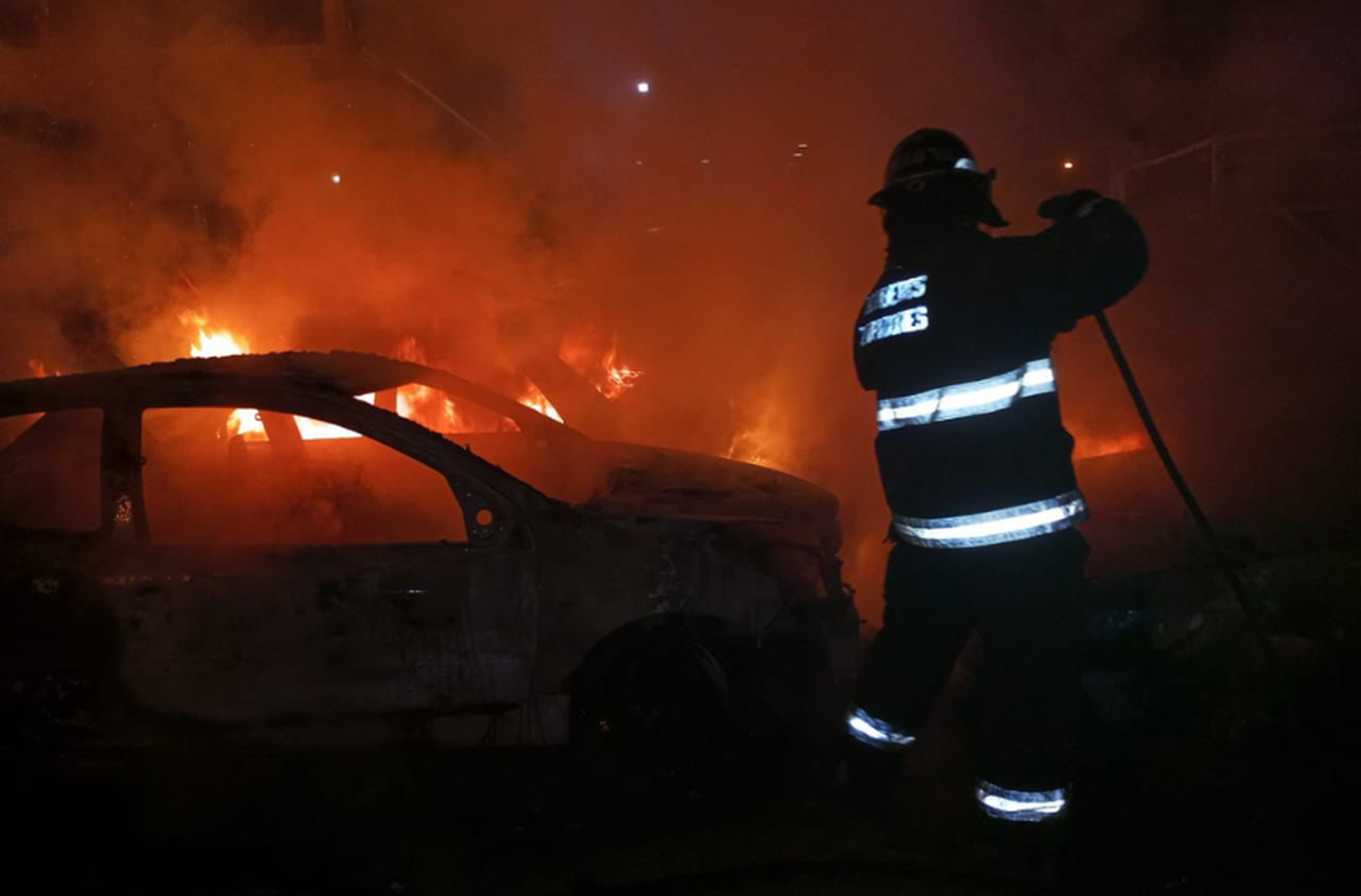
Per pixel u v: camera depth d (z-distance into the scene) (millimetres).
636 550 4332
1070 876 3697
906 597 3619
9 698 4051
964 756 4648
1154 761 4430
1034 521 3385
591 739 4477
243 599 4145
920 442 3488
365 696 4184
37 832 4113
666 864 3914
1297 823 3957
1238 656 4633
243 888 3727
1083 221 3367
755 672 4590
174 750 4129
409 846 4062
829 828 4117
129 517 4203
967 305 3402
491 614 4230
